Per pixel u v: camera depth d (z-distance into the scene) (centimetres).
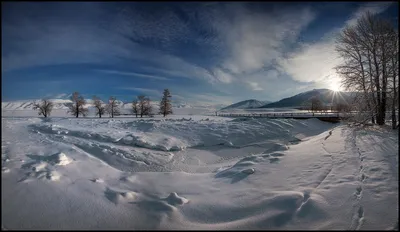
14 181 572
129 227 461
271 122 2238
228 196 633
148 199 589
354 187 617
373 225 457
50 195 543
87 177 696
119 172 821
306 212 507
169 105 5272
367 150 938
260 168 852
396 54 1487
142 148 1437
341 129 1728
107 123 2334
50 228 439
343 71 1891
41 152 860
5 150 837
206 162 1312
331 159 880
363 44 1720
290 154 1011
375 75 1725
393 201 530
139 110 5109
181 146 1556
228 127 2039
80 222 465
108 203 548
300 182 686
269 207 543
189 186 723
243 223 481
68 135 1532
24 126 1759
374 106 1762
